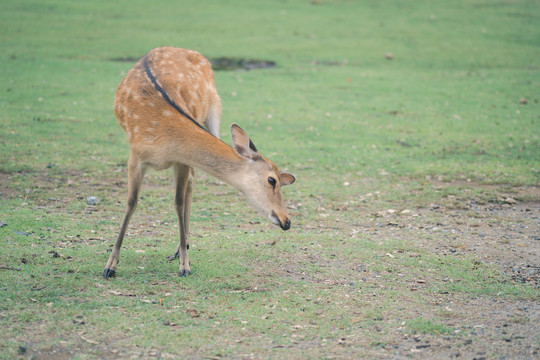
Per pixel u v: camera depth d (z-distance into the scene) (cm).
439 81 2866
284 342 739
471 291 920
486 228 1241
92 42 3319
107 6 4234
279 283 924
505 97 2580
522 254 1092
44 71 2655
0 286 843
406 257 1058
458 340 757
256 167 889
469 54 3431
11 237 1035
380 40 3697
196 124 920
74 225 1141
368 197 1441
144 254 1014
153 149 905
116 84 2527
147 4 4391
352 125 2147
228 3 4581
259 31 3809
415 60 3297
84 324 757
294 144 1898
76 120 2009
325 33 3828
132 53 3147
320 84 2752
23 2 4103
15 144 1694
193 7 4391
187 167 946
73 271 916
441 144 1941
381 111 2347
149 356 693
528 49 3550
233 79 2772
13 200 1267
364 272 984
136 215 1241
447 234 1198
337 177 1597
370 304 859
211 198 1403
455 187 1526
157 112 923
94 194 1362
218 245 1084
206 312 812
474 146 1917
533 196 1467
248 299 860
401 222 1270
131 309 806
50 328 741
